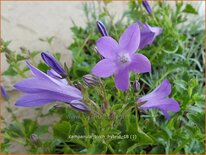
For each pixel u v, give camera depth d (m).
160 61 0.25
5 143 0.19
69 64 0.29
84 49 0.27
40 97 0.14
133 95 0.17
